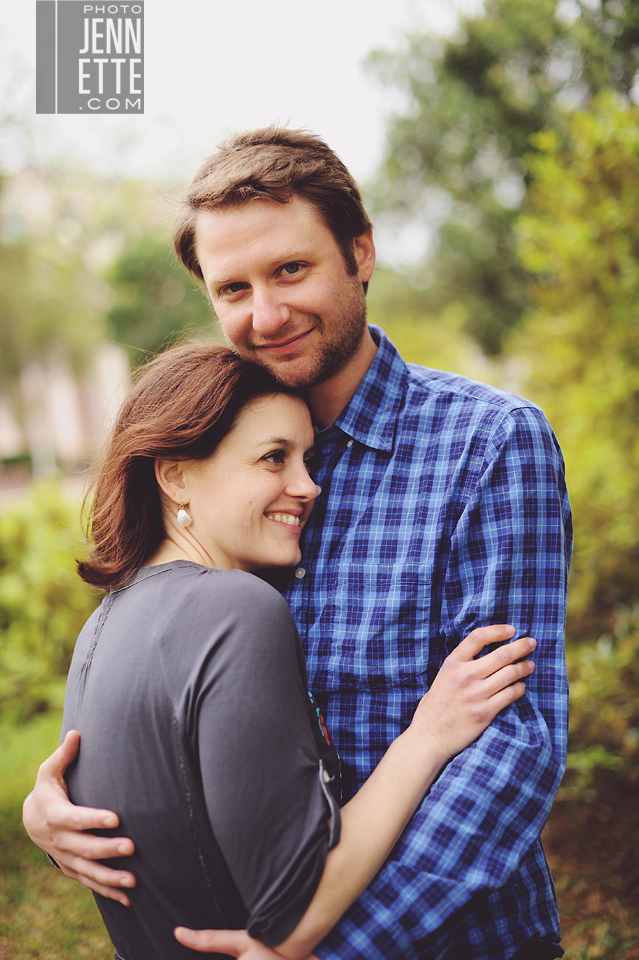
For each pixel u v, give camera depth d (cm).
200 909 104
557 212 428
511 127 1012
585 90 668
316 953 101
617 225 383
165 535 130
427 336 1096
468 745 117
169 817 103
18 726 504
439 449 137
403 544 133
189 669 103
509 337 1193
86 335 1794
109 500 127
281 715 100
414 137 1174
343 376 145
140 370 146
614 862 287
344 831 104
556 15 765
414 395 146
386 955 101
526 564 125
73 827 108
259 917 96
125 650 110
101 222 1391
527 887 124
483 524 127
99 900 119
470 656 121
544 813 115
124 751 106
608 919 258
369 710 129
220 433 124
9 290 1573
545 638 124
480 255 1269
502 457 128
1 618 554
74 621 550
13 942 286
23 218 1313
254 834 95
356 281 139
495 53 939
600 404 430
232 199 129
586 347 445
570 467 438
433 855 108
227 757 96
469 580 127
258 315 129
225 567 129
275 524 129
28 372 2022
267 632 104
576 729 340
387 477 139
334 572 137
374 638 129
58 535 558
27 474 2383
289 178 128
